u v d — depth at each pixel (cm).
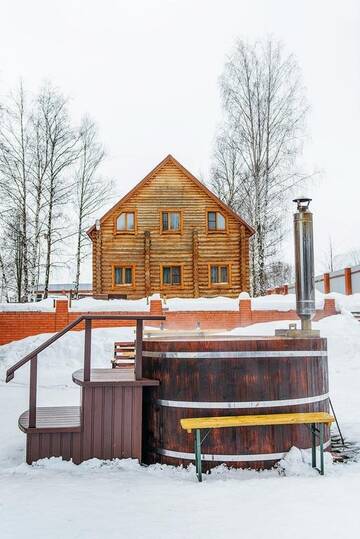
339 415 802
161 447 554
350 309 1947
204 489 461
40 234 2950
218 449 529
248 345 545
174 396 549
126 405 551
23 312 1816
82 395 546
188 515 398
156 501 430
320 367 582
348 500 428
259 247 2709
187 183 2688
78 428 541
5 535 360
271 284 3619
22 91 2936
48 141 2995
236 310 1881
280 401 543
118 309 1833
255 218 2745
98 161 3291
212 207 2677
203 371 543
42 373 1352
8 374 530
